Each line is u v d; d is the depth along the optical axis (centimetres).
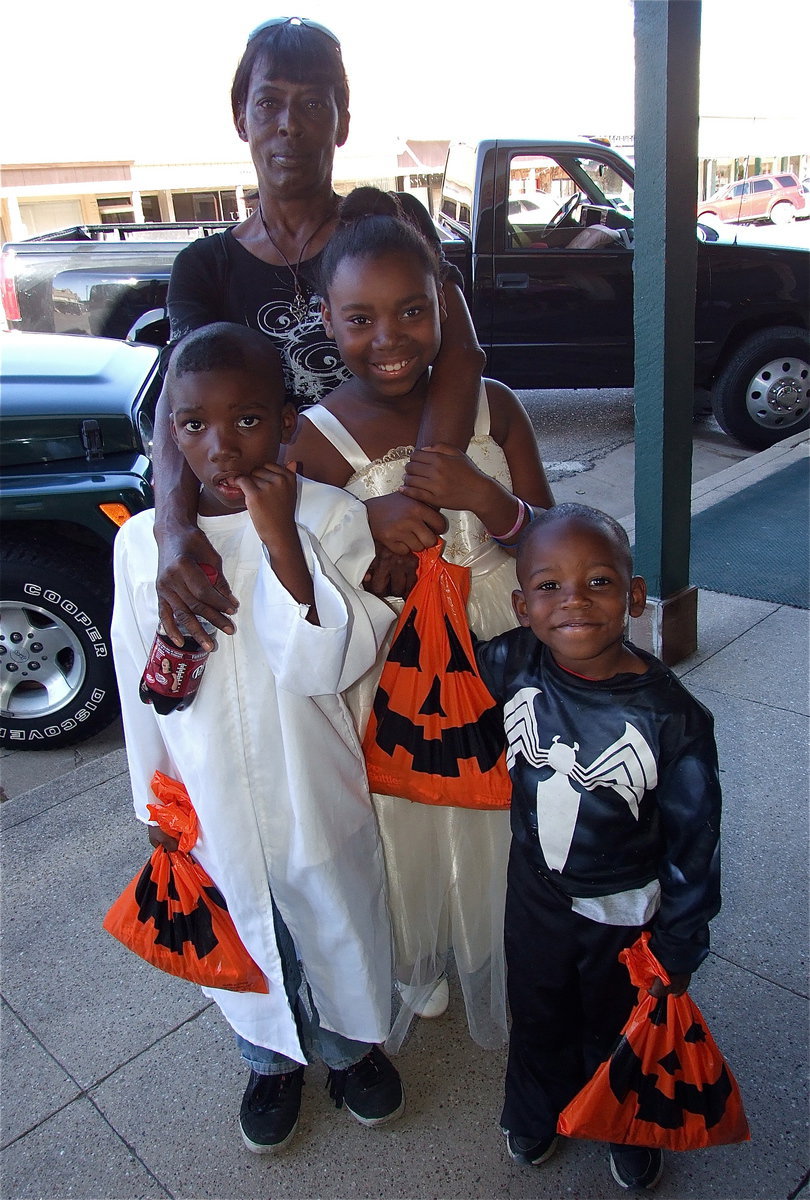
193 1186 171
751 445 655
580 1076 169
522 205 654
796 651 336
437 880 183
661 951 141
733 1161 167
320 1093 188
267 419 131
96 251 646
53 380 350
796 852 237
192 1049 200
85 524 317
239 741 147
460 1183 168
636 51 252
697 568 418
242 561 144
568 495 586
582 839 144
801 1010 194
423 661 155
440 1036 199
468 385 154
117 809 282
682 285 278
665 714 136
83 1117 186
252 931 155
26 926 236
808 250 614
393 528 148
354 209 166
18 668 330
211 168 1925
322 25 175
